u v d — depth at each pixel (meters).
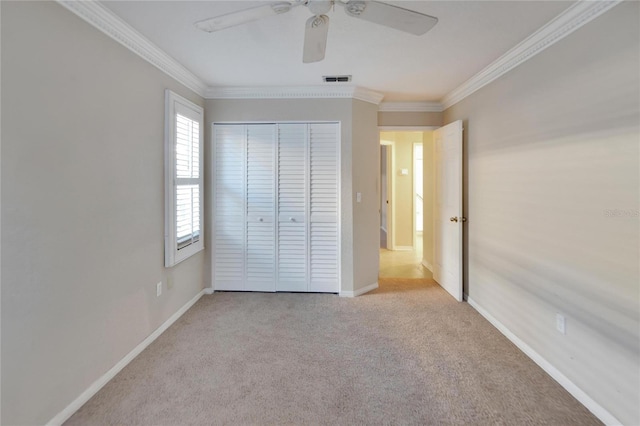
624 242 1.57
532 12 1.85
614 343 1.62
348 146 3.41
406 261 5.14
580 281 1.82
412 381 1.99
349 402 1.80
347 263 3.48
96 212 1.89
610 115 1.63
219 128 3.47
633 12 1.51
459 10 1.85
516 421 1.66
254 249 3.54
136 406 1.76
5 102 1.37
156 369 2.12
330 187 3.46
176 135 2.77
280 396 1.85
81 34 1.76
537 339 2.19
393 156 5.98
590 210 1.75
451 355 2.29
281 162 3.47
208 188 3.50
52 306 1.60
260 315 2.98
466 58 2.54
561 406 1.77
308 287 3.55
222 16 1.49
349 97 3.38
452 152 3.45
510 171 2.50
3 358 1.38
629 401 1.54
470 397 1.84
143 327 2.37
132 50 2.19
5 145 1.38
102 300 1.94
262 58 2.57
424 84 3.21
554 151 2.02
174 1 1.77
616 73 1.59
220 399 1.83
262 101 3.43
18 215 1.43
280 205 3.50
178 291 2.92
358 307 3.18
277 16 1.93
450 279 3.55
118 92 2.06
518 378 2.02
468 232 3.27
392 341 2.50
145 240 2.39
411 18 1.53
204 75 2.97
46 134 1.56
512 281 2.48
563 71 1.93
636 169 1.51
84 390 1.80
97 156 1.89
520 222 2.38
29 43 1.47
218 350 2.36
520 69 2.36
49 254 1.58
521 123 2.35
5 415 1.40
